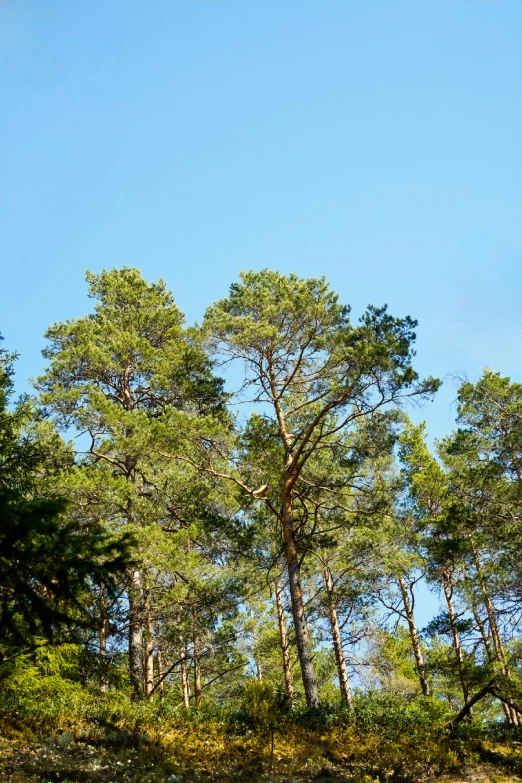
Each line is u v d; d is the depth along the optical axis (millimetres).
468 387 24281
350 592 24172
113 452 23188
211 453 21031
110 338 26203
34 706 14008
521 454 23234
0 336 13961
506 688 16453
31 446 12594
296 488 21438
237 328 20500
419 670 25281
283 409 22469
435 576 23734
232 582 21391
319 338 20078
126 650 22141
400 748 13719
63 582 7133
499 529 21359
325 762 12883
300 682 30422
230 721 16484
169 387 24562
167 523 23219
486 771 13125
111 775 10516
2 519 6785
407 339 17828
